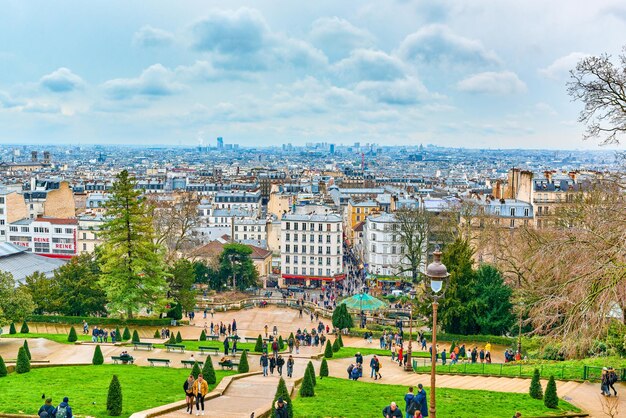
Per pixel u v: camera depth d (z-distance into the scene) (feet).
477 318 345.51
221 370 250.98
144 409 181.88
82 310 399.65
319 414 174.60
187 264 430.20
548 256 201.05
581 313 168.25
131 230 374.63
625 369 211.82
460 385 223.71
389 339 338.75
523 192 595.47
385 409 157.07
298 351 311.47
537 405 186.09
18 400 186.80
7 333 343.67
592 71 198.18
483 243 425.28
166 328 366.43
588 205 338.54
